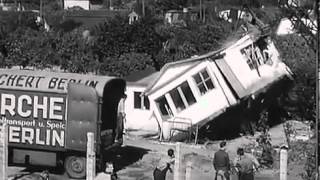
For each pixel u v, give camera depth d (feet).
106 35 176.04
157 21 211.41
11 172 72.84
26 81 72.13
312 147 80.59
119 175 72.02
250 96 95.71
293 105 109.81
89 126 69.31
